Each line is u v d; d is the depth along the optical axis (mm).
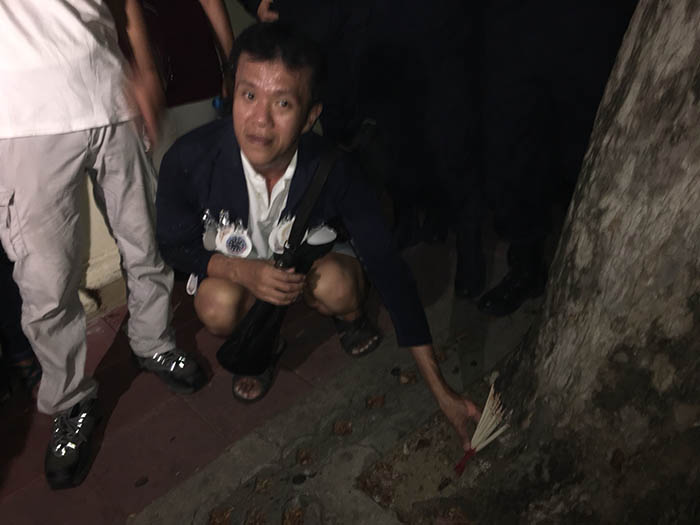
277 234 1897
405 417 2105
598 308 1294
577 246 1346
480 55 2334
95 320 2734
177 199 1879
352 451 1963
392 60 2354
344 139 2807
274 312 1915
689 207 1060
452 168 2523
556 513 1469
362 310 2414
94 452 2162
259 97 1508
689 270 1099
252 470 2012
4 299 2209
